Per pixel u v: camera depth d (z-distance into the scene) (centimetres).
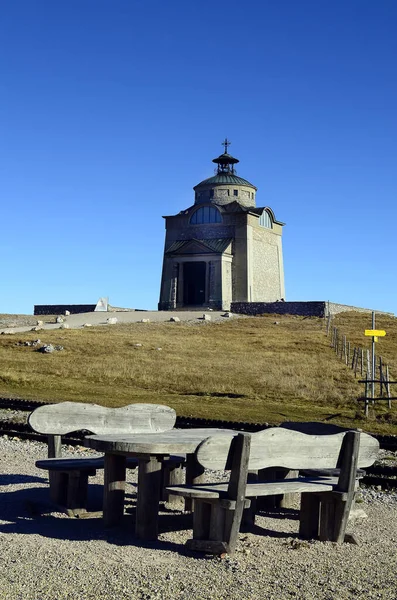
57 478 1271
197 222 9206
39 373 4159
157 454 1079
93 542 1046
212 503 1003
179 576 891
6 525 1134
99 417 1355
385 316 7844
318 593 838
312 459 1051
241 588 849
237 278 8906
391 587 864
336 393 3491
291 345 5434
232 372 4128
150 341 5569
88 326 6688
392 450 2111
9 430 2292
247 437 975
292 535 1123
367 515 1303
